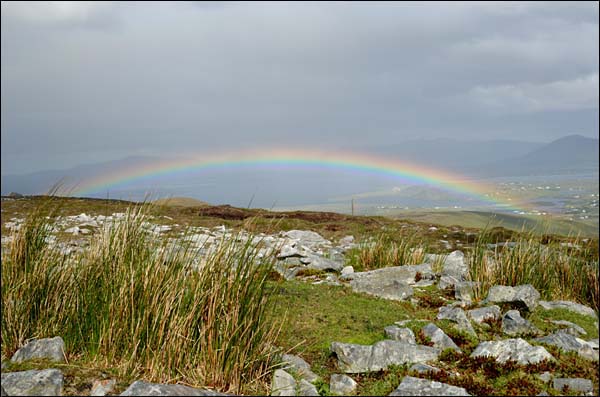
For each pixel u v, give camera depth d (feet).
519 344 19.89
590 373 18.08
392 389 16.72
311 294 28.60
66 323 18.30
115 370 16.06
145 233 21.75
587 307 26.96
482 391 16.71
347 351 18.92
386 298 29.09
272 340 19.27
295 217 88.38
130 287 17.76
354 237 65.51
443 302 28.19
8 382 14.06
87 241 25.44
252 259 18.65
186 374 16.66
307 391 15.89
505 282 30.42
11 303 18.15
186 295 18.20
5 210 67.92
